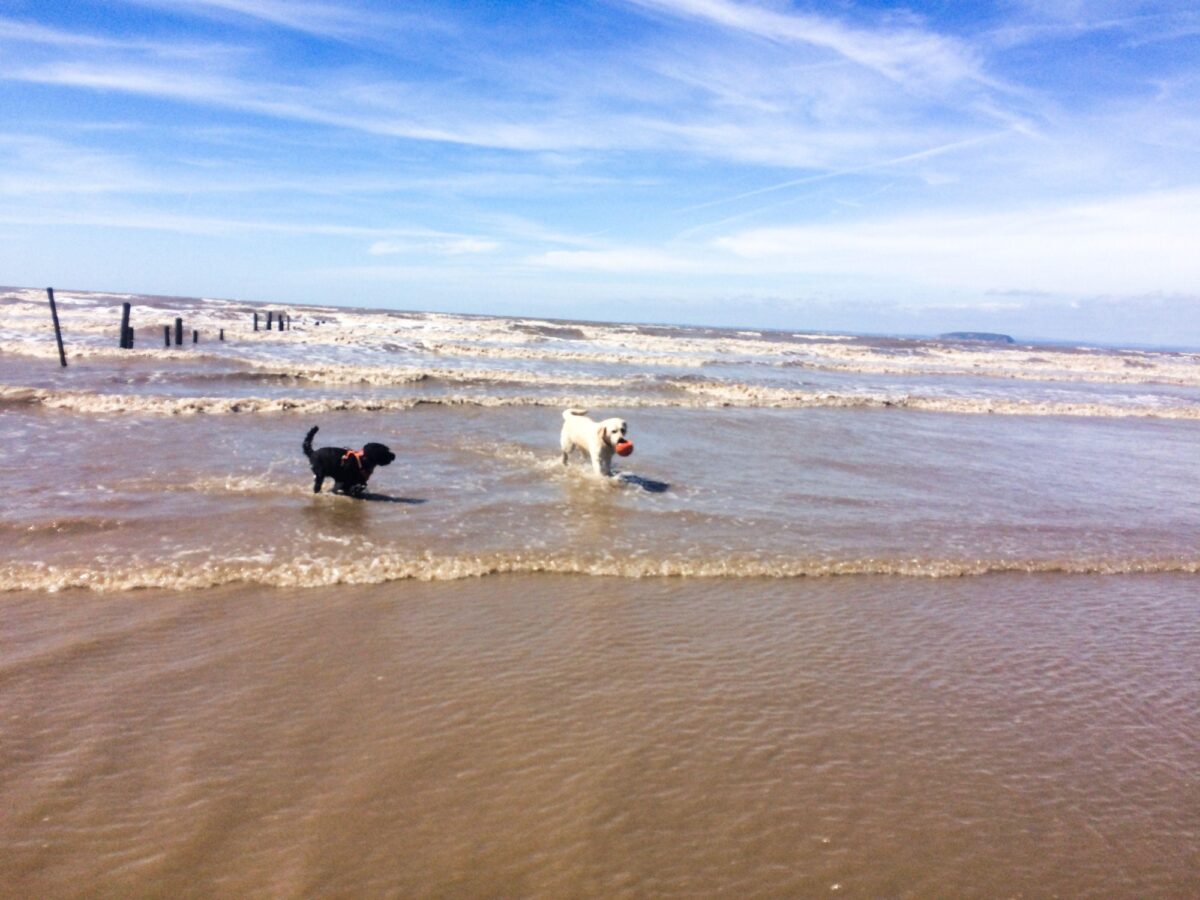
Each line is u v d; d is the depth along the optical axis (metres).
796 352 45.50
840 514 9.32
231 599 5.92
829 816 3.72
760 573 7.16
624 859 3.32
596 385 21.45
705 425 15.76
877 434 16.05
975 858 3.48
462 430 13.61
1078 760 4.39
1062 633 6.25
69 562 6.36
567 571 6.95
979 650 5.83
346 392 17.88
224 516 7.86
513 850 3.33
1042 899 3.24
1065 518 9.76
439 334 40.72
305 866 3.16
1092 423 21.05
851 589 6.94
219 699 4.46
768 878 3.25
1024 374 39.66
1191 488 12.36
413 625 5.64
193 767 3.80
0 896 2.90
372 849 3.29
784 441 14.35
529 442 12.86
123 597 5.84
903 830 3.65
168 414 13.51
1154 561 8.16
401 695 4.62
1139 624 6.55
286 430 12.63
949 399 23.33
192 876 3.07
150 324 35.62
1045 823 3.78
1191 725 4.88
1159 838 3.71
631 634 5.72
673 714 4.60
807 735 4.46
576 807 3.66
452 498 9.13
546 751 4.12
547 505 9.05
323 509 8.35
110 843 3.24
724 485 10.52
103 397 13.85
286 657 5.03
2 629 5.20
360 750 4.03
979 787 4.05
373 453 8.91
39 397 13.61
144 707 4.33
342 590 6.23
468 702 4.59
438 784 3.77
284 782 3.72
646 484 10.34
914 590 7.01
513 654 5.27
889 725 4.64
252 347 28.14
